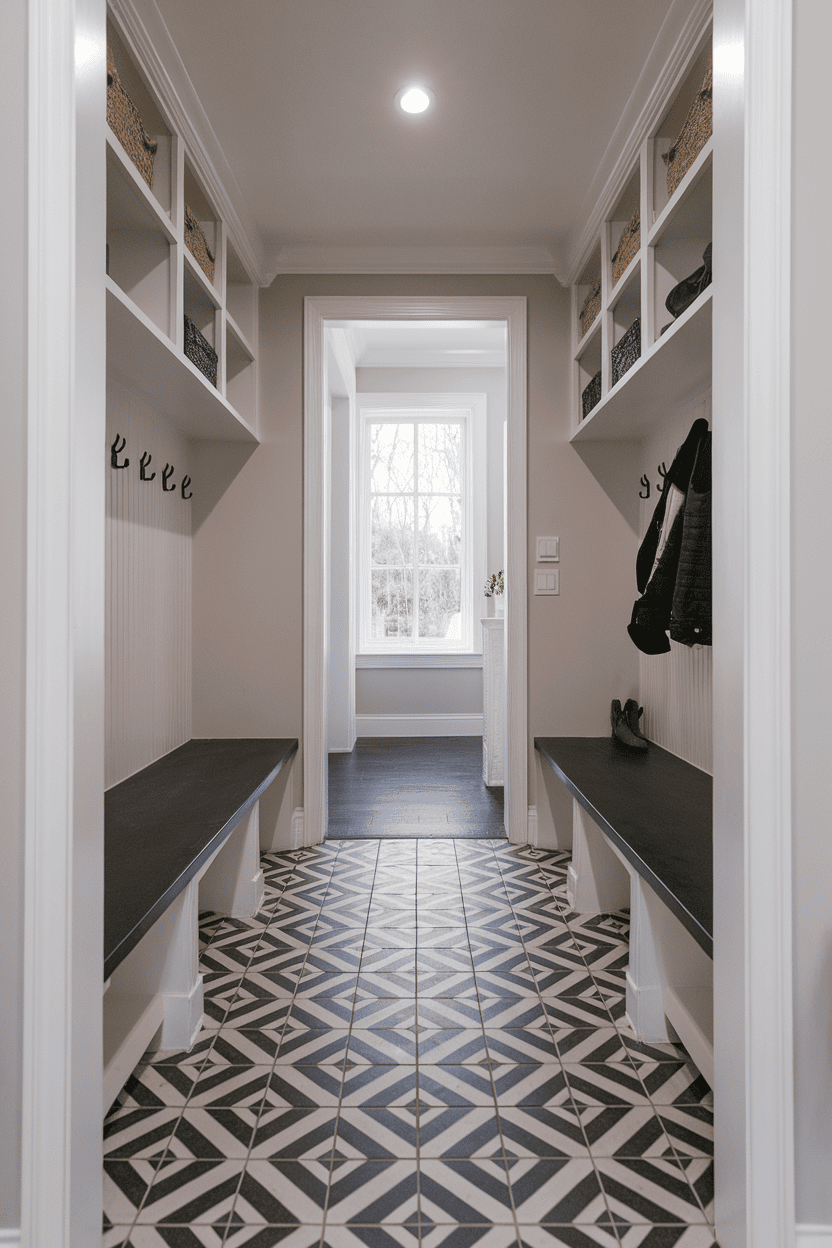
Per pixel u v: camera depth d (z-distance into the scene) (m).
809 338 1.18
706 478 2.12
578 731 3.51
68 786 1.15
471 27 2.03
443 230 3.21
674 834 2.03
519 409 3.47
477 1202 1.41
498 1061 1.85
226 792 2.45
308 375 3.44
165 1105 1.69
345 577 5.71
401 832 3.71
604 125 2.47
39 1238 1.13
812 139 1.17
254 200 2.95
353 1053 1.88
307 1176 1.47
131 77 2.02
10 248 1.16
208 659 3.47
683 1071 1.81
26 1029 1.14
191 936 1.96
